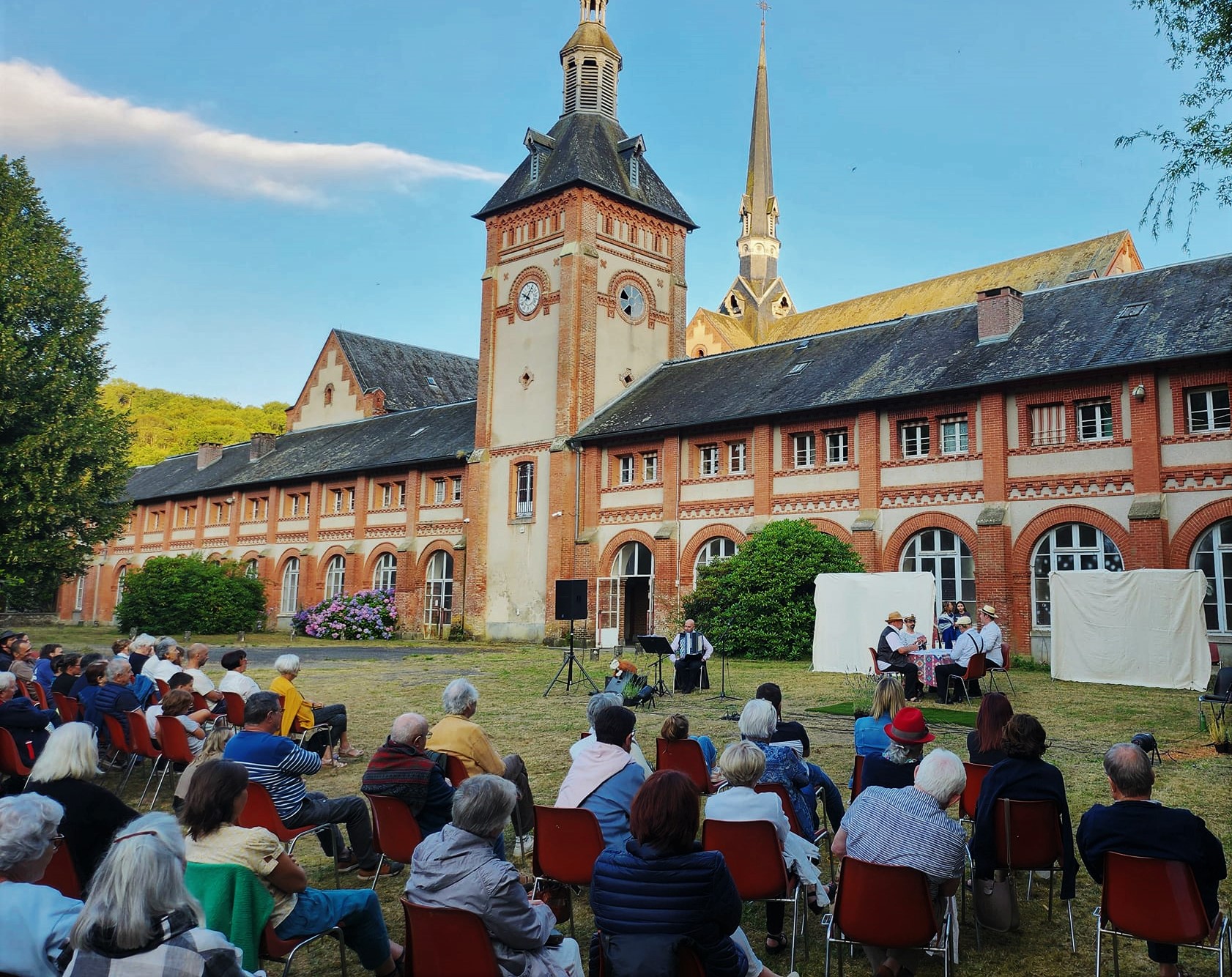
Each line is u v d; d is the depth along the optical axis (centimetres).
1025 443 2361
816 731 1348
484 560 3628
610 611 3216
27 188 3322
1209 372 2091
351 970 605
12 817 409
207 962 365
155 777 1159
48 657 1374
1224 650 2041
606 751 650
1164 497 2128
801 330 6325
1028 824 605
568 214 3538
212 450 5638
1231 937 569
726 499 2936
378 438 4525
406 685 1966
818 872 652
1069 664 1978
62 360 3216
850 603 2156
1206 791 952
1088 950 612
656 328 3772
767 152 7888
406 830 664
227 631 4191
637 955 420
